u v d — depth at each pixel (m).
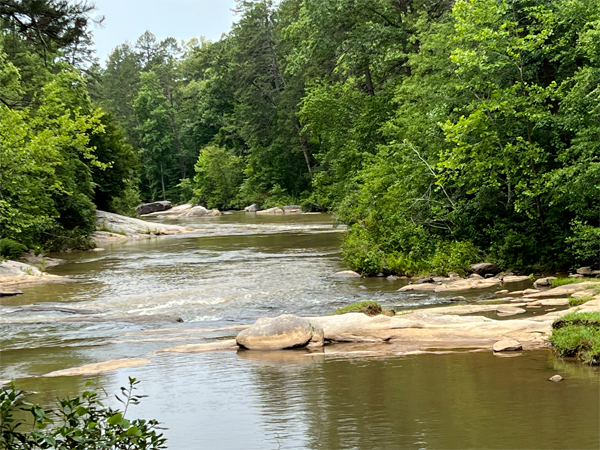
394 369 9.31
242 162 84.38
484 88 20.09
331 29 36.22
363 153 31.27
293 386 8.59
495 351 10.19
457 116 22.08
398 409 7.30
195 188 89.75
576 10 18.53
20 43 14.81
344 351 10.83
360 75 39.97
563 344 9.57
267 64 75.31
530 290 15.82
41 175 30.47
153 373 9.70
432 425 6.68
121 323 14.48
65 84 36.91
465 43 21.86
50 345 12.53
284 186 76.06
